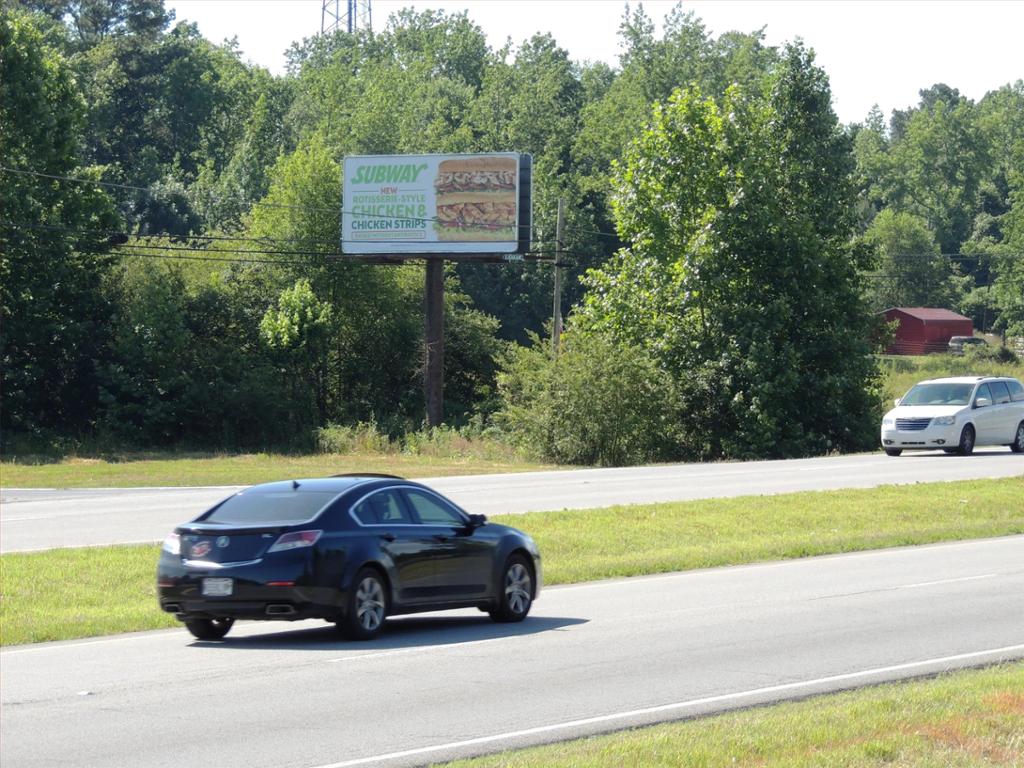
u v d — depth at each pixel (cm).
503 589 1872
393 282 8575
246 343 7994
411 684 1396
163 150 12238
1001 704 1162
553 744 1100
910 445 4978
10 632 1819
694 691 1339
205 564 1653
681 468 4859
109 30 12512
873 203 18825
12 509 3434
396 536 1736
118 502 3634
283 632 1850
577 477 4400
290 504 1716
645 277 6944
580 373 6362
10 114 7038
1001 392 5109
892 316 15000
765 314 6681
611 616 1922
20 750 1113
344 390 8506
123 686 1409
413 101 13775
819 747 1020
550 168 12194
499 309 11331
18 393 7194
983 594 2092
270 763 1058
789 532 3136
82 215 7238
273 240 8312
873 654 1549
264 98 12638
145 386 7362
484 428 7731
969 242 16962
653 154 6956
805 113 7119
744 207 6694
